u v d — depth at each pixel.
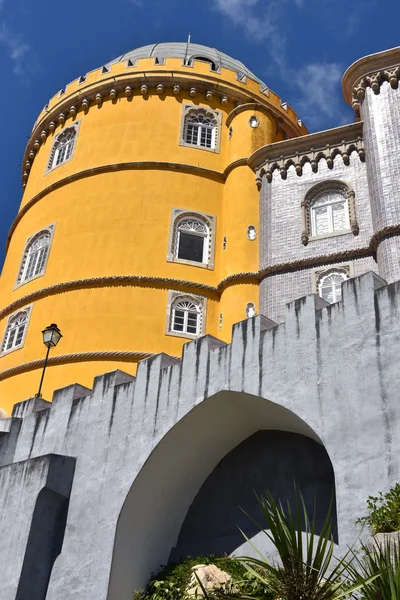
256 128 26.77
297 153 24.06
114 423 16.03
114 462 15.41
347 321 12.65
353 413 11.73
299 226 22.55
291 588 8.01
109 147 26.69
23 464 16.27
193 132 27.39
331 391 12.24
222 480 15.41
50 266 24.75
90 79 28.95
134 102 27.77
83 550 14.70
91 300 23.20
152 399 15.55
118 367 21.84
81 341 22.45
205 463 15.58
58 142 28.92
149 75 27.89
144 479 14.88
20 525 15.22
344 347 12.46
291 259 22.00
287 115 29.42
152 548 14.99
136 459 14.98
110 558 14.10
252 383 13.62
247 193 24.80
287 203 23.34
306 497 13.61
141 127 26.95
